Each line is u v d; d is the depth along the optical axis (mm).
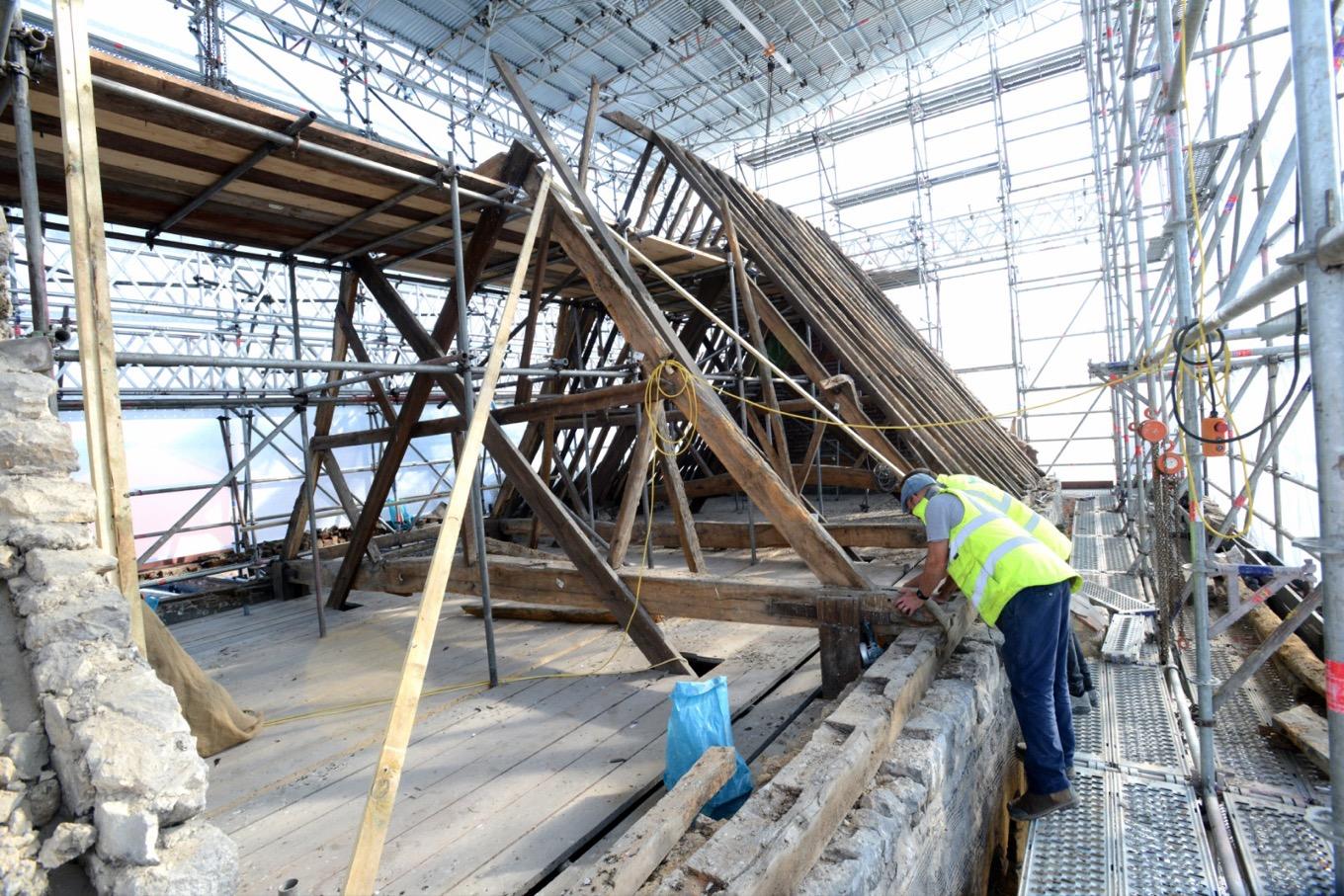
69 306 7844
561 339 7824
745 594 3455
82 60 2250
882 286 13719
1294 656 3756
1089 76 9688
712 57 11492
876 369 6473
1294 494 5809
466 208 4000
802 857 1770
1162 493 4223
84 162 2227
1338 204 1813
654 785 2559
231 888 1454
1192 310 2922
